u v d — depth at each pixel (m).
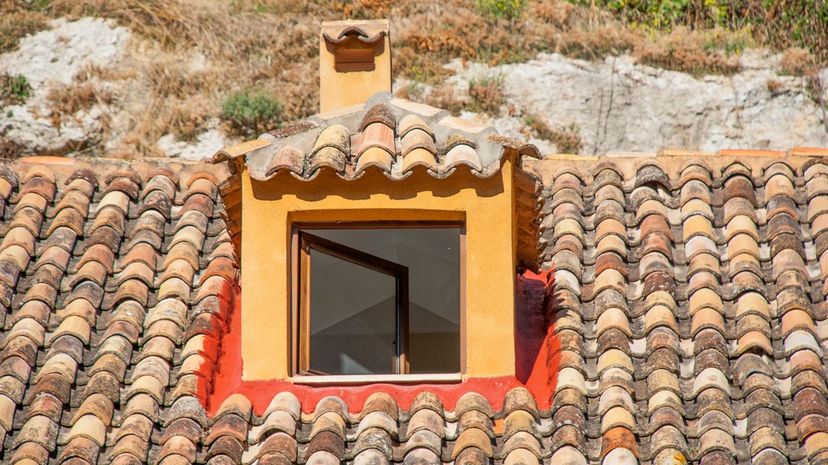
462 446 14.16
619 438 14.15
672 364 15.12
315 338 16.16
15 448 14.50
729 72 42.47
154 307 16.77
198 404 15.10
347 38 19.58
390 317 16.19
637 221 17.86
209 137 39.56
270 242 15.67
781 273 16.47
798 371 14.91
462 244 15.73
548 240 17.88
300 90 40.84
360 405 15.09
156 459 14.34
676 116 41.53
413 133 16.05
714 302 16.02
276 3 44.03
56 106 40.16
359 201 15.64
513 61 41.84
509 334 15.41
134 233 18.02
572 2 44.41
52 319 16.47
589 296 16.69
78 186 18.95
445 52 42.03
